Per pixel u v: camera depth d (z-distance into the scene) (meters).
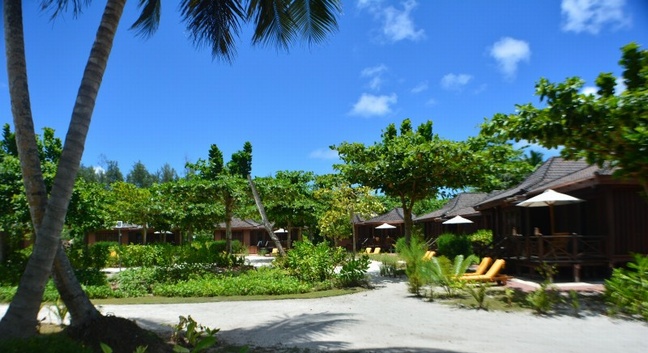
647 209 14.70
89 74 6.18
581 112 8.66
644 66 8.22
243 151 27.48
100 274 16.88
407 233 18.66
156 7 9.94
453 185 17.84
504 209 21.55
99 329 6.65
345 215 22.48
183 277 16.89
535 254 15.12
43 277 5.86
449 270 13.02
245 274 17.80
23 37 6.52
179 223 27.25
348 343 7.59
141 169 85.50
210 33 9.55
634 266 10.30
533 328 8.77
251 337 8.19
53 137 22.20
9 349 4.61
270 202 28.14
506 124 9.83
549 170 18.27
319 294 13.70
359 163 18.27
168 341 7.61
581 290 12.84
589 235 15.62
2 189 15.74
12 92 6.42
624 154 8.71
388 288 14.77
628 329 8.59
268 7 9.45
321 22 9.45
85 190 17.58
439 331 8.58
